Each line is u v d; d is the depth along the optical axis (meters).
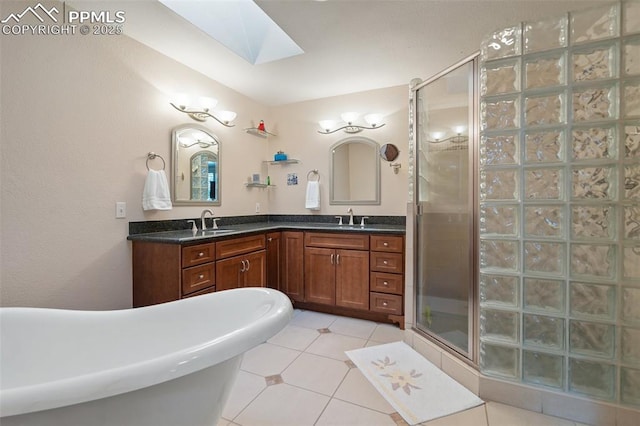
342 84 3.06
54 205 1.72
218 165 2.95
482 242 1.59
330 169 3.42
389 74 2.81
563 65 1.40
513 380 1.51
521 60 1.48
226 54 2.40
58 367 1.22
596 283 1.38
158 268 2.01
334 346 2.17
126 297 2.09
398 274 2.51
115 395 0.74
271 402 1.52
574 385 1.42
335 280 2.77
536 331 1.48
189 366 0.82
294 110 3.61
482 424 1.37
